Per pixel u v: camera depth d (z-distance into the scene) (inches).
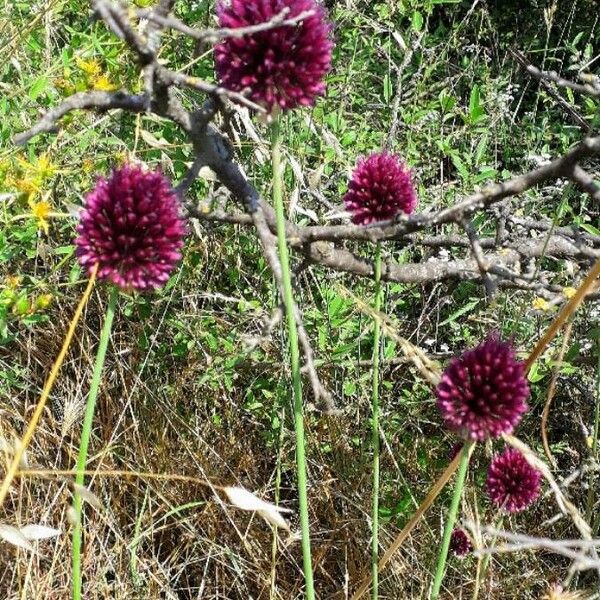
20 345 16.8
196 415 17.5
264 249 11.8
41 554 15.1
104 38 15.9
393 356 17.5
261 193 16.7
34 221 13.8
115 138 15.4
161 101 10.8
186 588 16.7
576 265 15.6
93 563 15.8
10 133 14.7
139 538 15.2
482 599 16.5
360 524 16.9
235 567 15.8
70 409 14.6
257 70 9.3
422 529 17.0
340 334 17.1
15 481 15.6
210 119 11.4
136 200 8.8
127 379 17.4
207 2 16.1
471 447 9.9
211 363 16.6
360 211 12.0
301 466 9.5
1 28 15.7
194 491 17.2
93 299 17.3
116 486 16.9
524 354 15.6
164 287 16.9
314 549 17.4
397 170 12.1
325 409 16.2
